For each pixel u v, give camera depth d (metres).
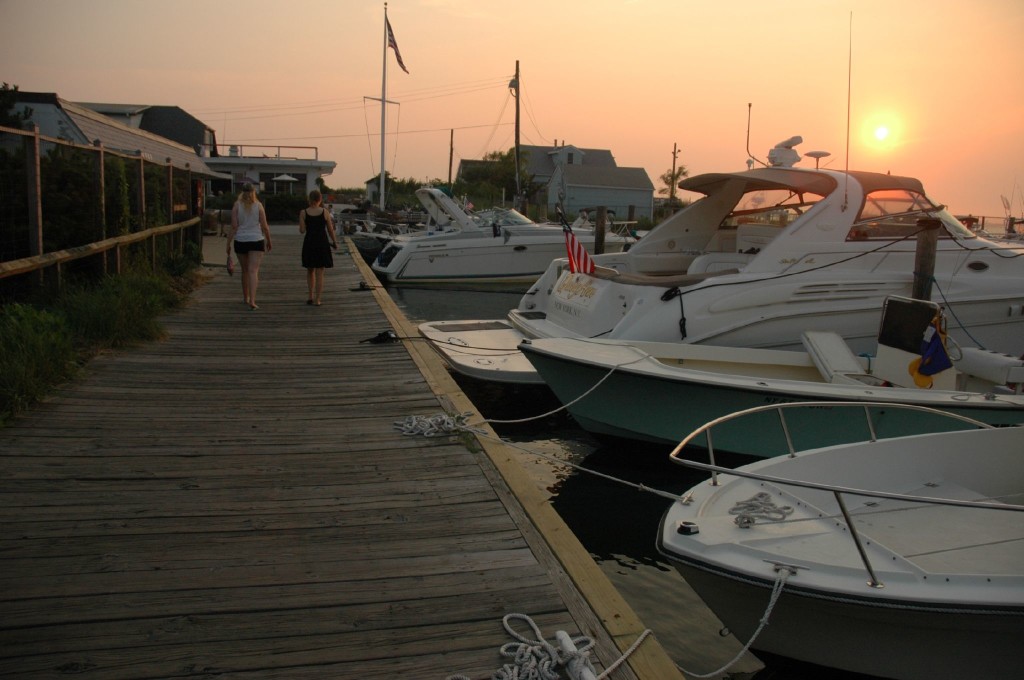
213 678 2.67
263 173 44.53
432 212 22.00
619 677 2.77
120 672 2.68
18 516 3.84
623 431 7.00
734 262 9.54
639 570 5.14
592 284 8.65
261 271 15.80
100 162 9.78
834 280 8.12
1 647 2.78
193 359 7.46
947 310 8.41
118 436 5.11
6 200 8.04
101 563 3.41
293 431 5.38
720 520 3.93
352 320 9.92
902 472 4.59
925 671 3.53
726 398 6.39
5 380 5.50
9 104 13.70
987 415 6.13
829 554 3.64
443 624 3.05
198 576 3.34
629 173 63.69
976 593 3.25
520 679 2.69
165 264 12.87
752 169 9.80
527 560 3.59
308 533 3.80
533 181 68.69
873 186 8.77
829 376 6.97
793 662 3.83
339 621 3.04
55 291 8.23
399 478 4.56
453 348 9.01
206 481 4.41
